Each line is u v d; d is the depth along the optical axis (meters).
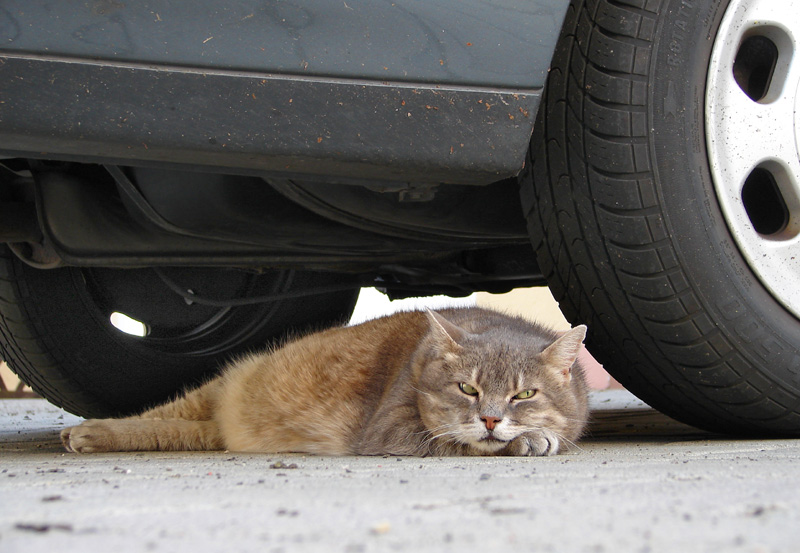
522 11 2.38
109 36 2.12
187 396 3.70
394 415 2.93
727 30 2.70
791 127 2.82
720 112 2.71
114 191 3.20
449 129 2.34
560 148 2.67
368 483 1.71
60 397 4.13
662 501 1.37
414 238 3.25
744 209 2.78
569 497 1.43
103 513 1.32
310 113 2.25
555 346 2.94
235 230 3.06
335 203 2.84
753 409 2.88
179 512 1.32
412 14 2.30
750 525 1.16
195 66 2.17
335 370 3.32
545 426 2.91
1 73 2.06
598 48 2.61
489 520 1.21
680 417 3.09
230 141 2.21
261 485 1.69
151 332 4.27
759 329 2.76
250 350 4.38
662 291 2.68
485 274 4.09
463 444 2.88
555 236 2.77
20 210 3.17
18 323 3.87
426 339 3.08
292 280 4.33
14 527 1.20
